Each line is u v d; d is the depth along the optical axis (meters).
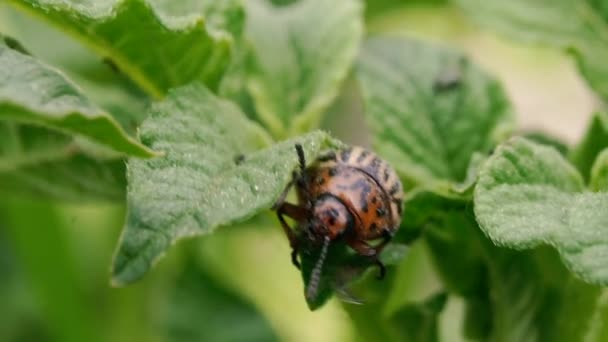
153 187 0.11
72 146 0.13
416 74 0.14
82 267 0.19
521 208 0.11
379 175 0.13
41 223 0.17
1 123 0.13
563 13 0.15
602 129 0.13
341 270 0.12
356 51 0.14
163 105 0.12
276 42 0.14
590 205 0.11
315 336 0.19
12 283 0.20
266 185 0.11
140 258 0.11
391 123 0.14
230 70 0.13
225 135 0.12
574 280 0.13
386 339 0.13
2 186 0.14
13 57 0.11
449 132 0.14
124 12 0.12
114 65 0.13
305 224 0.13
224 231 0.14
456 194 0.12
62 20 0.12
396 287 0.13
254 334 0.20
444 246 0.13
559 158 0.12
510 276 0.13
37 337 0.20
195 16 0.12
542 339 0.13
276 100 0.14
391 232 0.12
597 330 0.12
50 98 0.11
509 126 0.14
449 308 0.14
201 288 0.20
